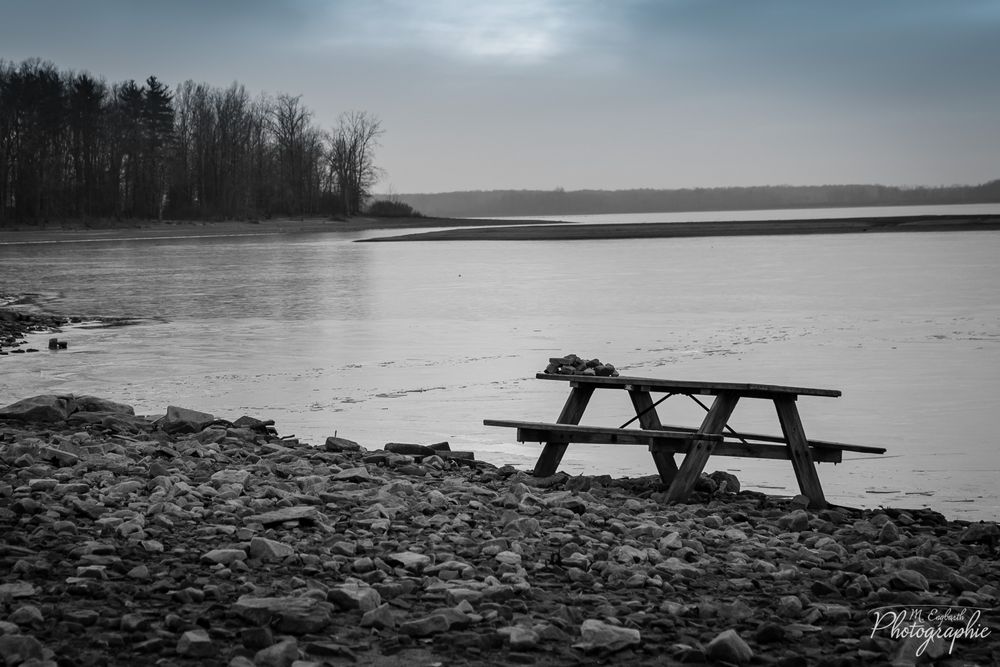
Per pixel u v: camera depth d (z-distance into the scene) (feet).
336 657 16.57
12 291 150.92
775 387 33.83
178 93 538.88
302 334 95.20
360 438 48.01
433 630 17.92
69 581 19.54
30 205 432.66
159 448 36.09
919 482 39.70
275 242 353.72
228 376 69.26
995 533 29.30
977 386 62.54
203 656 16.15
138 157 487.61
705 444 33.81
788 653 17.89
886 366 71.72
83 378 68.90
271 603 18.21
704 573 23.62
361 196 643.45
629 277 171.63
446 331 97.09
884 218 481.46
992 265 180.75
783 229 394.32
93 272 194.70
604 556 24.63
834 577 23.40
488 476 36.55
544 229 472.85
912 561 24.98
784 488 39.24
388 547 24.07
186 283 165.48
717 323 102.32
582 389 37.70
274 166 585.63
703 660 17.25
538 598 20.72
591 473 41.70
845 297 128.98
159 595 19.21
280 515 25.62
